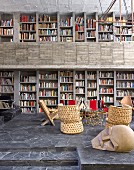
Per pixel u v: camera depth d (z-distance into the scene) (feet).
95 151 12.64
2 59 28.27
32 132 18.12
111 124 17.16
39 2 27.48
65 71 30.27
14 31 29.73
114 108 17.03
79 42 28.60
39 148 13.69
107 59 28.37
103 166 10.55
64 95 30.01
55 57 28.45
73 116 17.22
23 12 30.04
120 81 30.99
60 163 12.36
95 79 30.27
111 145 12.71
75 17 31.12
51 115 21.57
